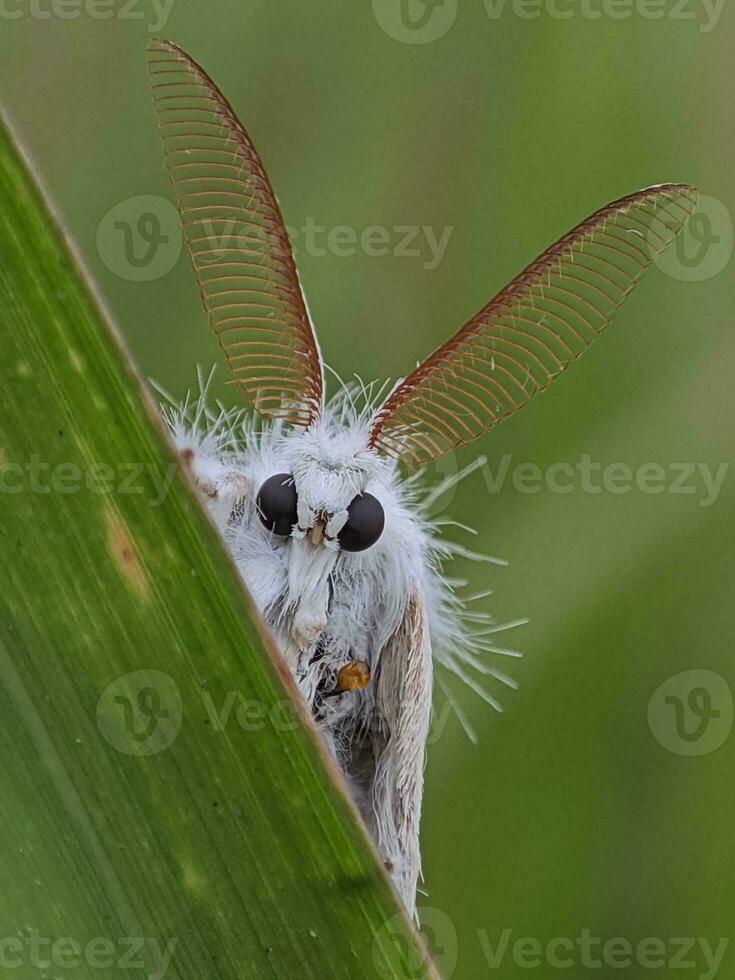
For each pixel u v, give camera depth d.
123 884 0.06
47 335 0.06
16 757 0.06
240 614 0.06
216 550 0.06
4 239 0.06
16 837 0.06
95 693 0.06
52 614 0.06
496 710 0.07
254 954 0.06
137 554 0.06
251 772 0.06
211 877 0.06
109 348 0.06
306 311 0.06
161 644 0.06
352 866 0.06
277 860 0.06
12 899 0.06
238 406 0.07
